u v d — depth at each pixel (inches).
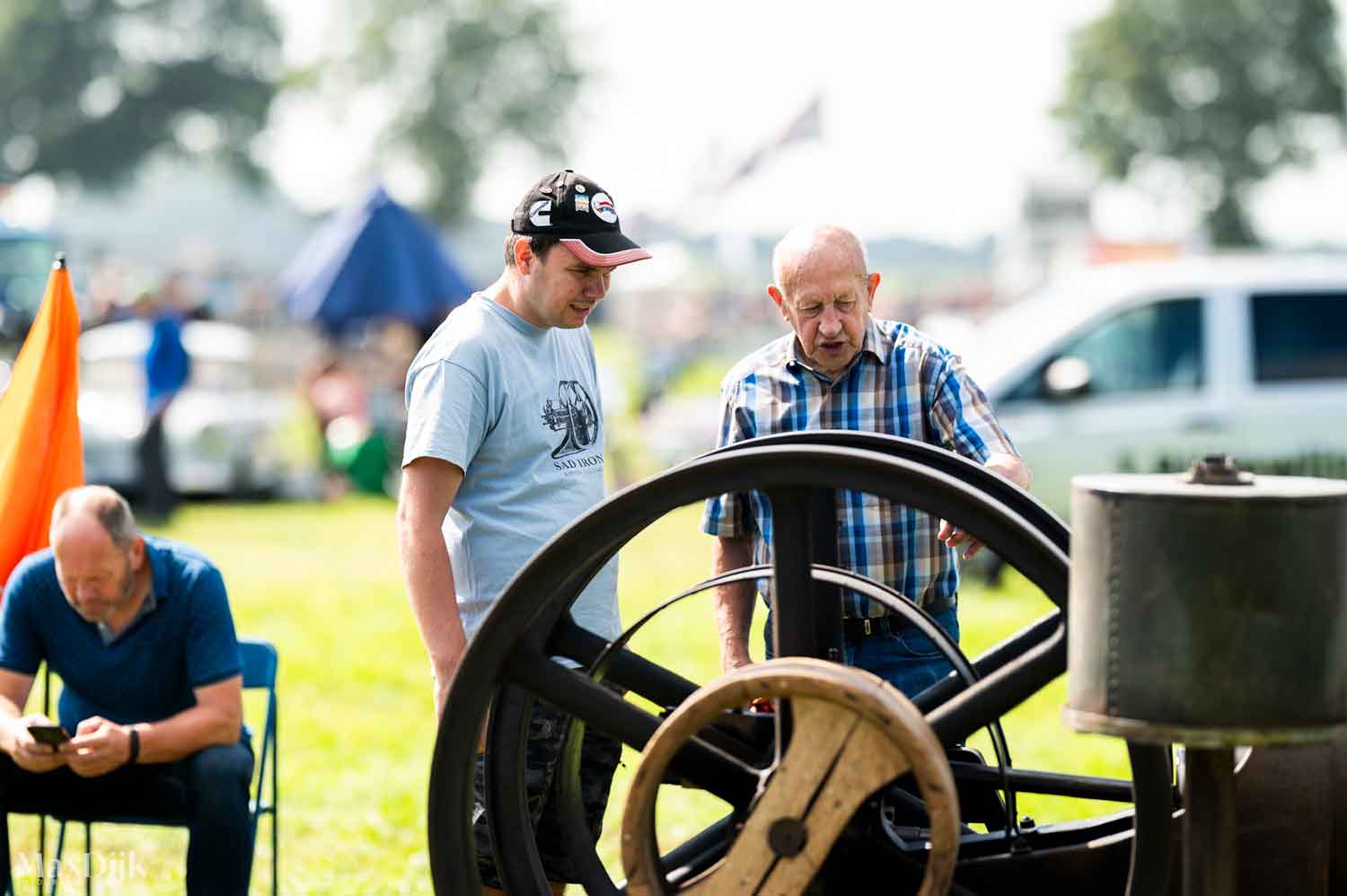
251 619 516.7
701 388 1533.0
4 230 1237.7
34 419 229.8
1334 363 526.9
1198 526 128.4
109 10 3629.4
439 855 157.6
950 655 163.8
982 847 166.1
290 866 264.1
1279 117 3494.1
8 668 208.7
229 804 201.3
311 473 936.3
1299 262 547.2
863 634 196.2
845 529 193.8
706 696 145.2
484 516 193.3
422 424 188.1
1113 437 518.3
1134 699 130.9
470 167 3523.6
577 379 201.5
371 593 575.8
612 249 189.8
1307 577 128.2
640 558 673.0
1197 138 3481.8
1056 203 2169.0
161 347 795.4
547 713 191.3
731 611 202.4
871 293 195.8
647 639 474.0
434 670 185.2
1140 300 528.4
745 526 201.9
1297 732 128.4
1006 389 523.2
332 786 317.7
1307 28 3506.4
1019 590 555.8
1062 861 162.6
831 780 143.2
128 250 3152.1
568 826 180.1
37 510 230.1
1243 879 156.2
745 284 2214.6
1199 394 520.7
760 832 144.9
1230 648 128.1
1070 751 339.0
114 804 209.2
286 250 3452.3
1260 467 518.9
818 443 171.2
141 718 211.2
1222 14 3518.7
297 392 1099.3
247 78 3693.4
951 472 169.0
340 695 409.7
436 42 3595.0
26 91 3595.0
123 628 208.1
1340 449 520.4
